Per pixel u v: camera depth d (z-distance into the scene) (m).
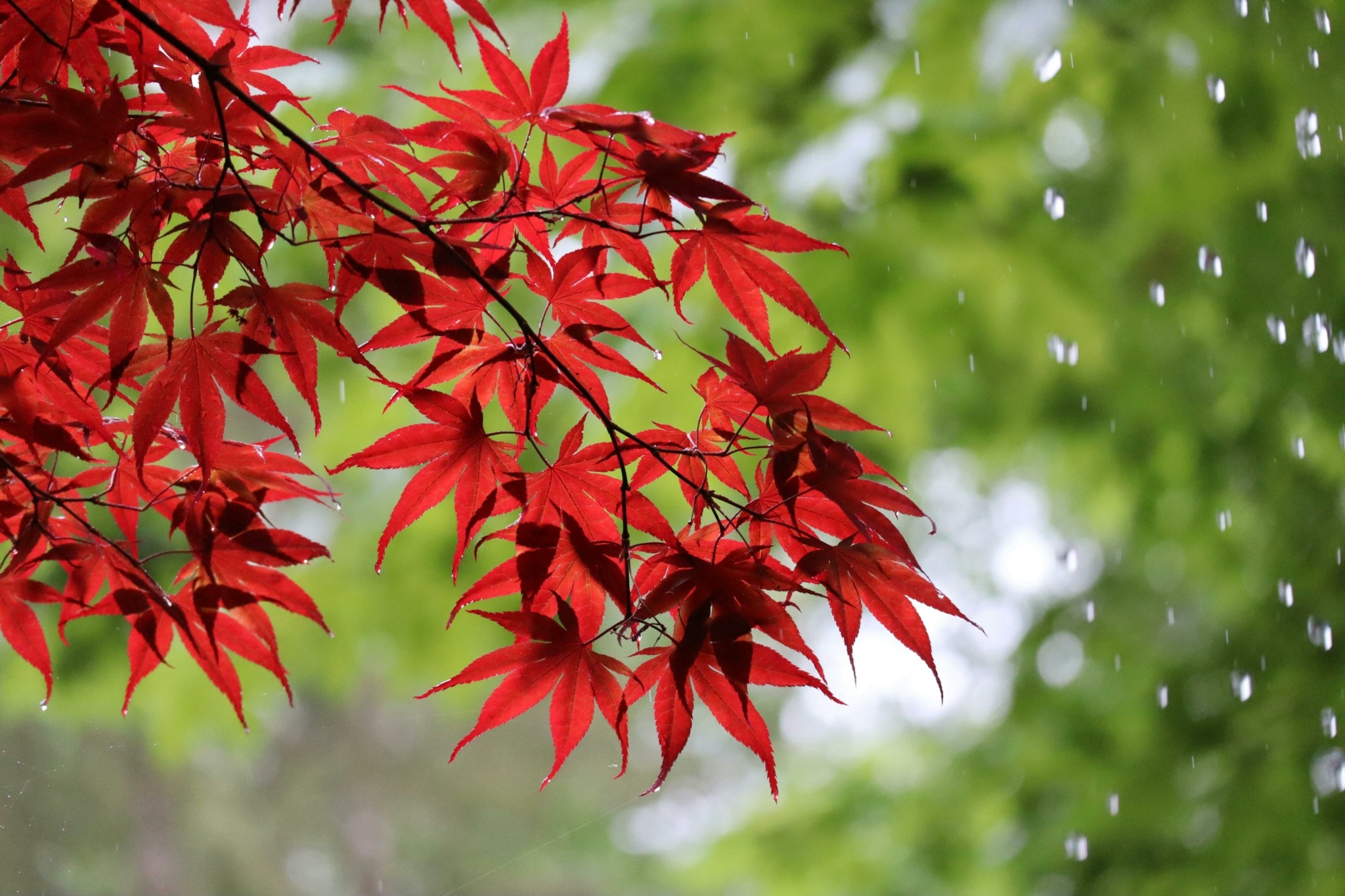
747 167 3.50
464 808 14.46
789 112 3.64
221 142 1.64
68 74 1.65
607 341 3.54
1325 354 4.03
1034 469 5.25
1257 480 4.31
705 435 1.67
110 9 1.62
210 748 10.95
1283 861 3.58
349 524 4.26
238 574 1.68
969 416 4.48
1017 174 3.55
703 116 3.48
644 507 1.66
